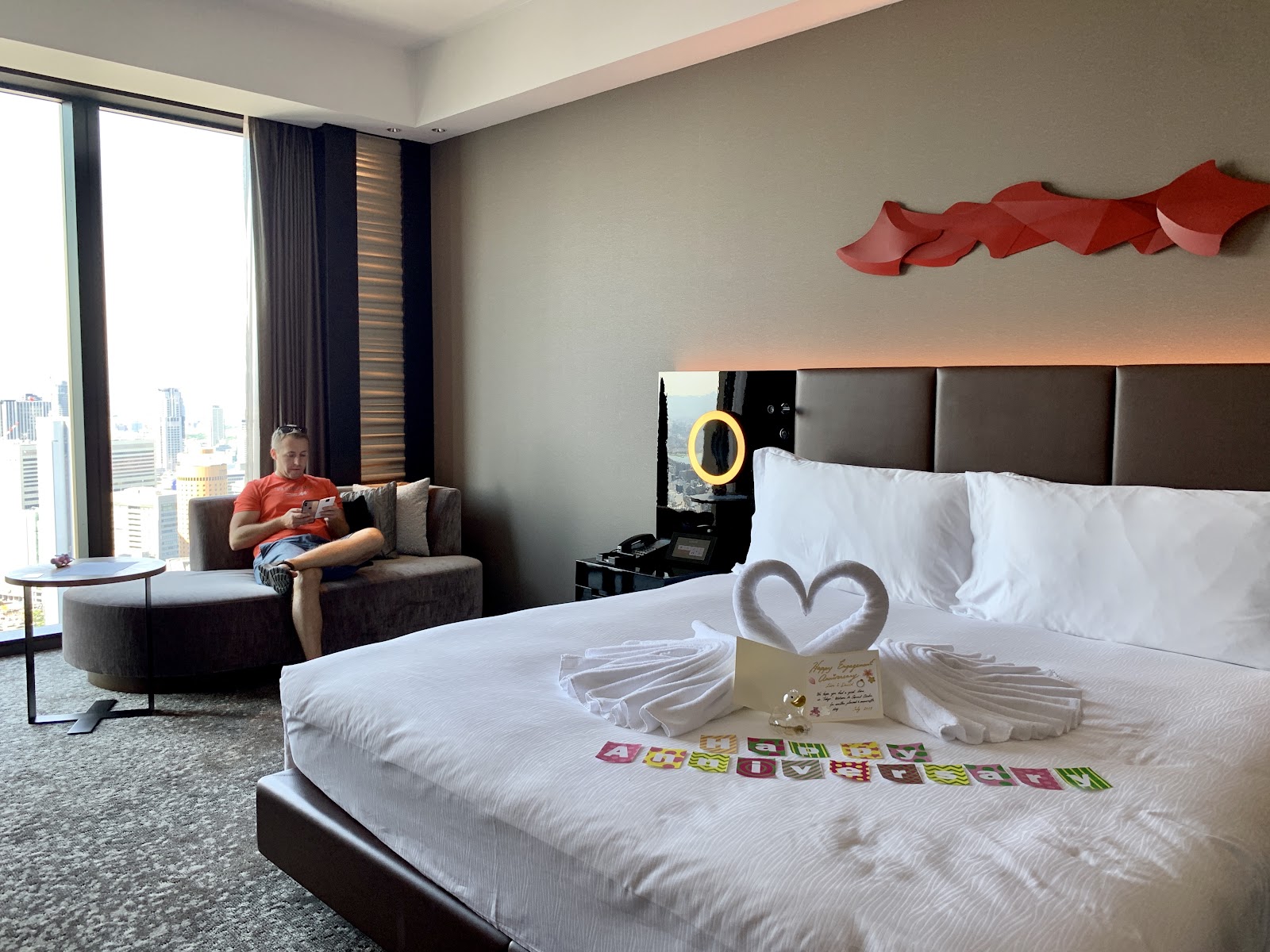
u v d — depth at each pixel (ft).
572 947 4.53
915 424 9.96
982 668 6.20
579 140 13.82
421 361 16.60
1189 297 8.36
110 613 11.06
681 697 5.74
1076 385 8.73
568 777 4.93
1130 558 7.49
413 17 13.51
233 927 6.59
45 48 11.41
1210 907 3.80
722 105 11.94
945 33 9.83
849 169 10.74
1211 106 8.11
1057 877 3.84
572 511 14.47
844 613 8.39
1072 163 9.01
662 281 12.89
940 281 10.08
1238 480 7.80
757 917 3.77
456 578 13.75
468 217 15.81
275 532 12.73
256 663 11.61
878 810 4.50
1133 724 5.67
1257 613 6.86
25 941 6.37
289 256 14.88
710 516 11.89
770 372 11.28
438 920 5.30
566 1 12.53
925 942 3.46
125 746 9.88
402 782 5.64
